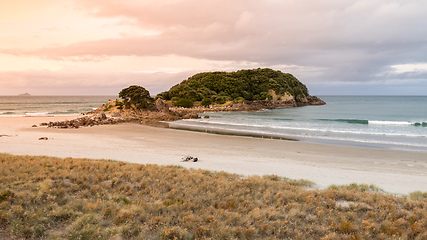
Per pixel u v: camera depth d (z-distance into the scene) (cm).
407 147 3303
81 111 11312
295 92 19062
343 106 15538
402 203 1228
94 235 782
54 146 2950
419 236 895
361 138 4028
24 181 1201
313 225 970
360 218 1060
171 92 14950
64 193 1096
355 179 1781
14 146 2853
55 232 795
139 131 4869
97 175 1383
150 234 851
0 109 12519
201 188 1304
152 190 1245
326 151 3044
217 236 858
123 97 9056
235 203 1155
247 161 2402
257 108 12769
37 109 12762
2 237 727
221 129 5241
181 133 4603
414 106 14100
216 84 16562
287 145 3425
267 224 922
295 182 1570
